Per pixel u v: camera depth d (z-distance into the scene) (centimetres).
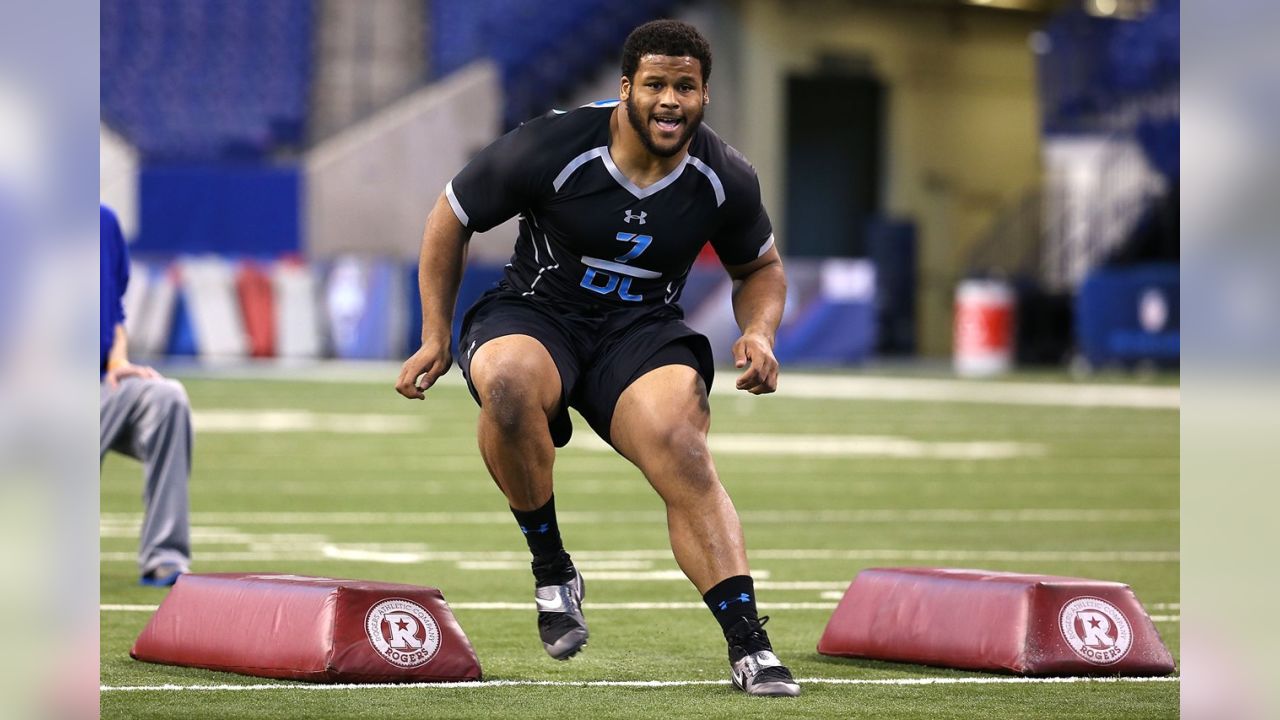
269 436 4981
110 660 1538
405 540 2748
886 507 3356
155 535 2158
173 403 2155
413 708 1297
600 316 1448
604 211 1395
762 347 1406
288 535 2808
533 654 1634
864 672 1513
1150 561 2525
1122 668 1494
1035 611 1492
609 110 1407
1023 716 1288
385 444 4794
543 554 1462
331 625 1414
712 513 1395
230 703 1305
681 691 1402
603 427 1446
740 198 1434
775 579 2306
